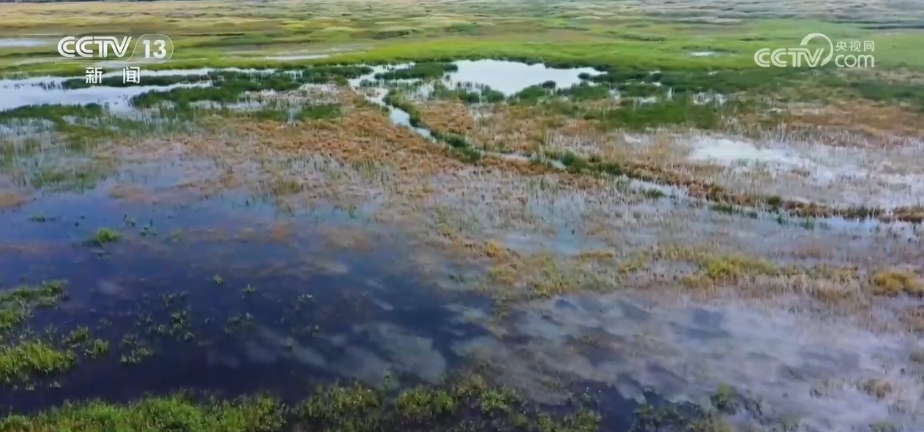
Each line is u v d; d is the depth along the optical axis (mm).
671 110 29953
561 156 23781
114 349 12734
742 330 13219
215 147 24828
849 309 13883
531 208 19234
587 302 14281
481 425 10797
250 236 17484
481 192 20438
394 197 20047
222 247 16891
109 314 13891
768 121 28062
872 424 10680
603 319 13648
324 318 13820
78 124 28000
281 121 28422
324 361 12422
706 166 22516
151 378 11945
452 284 15070
